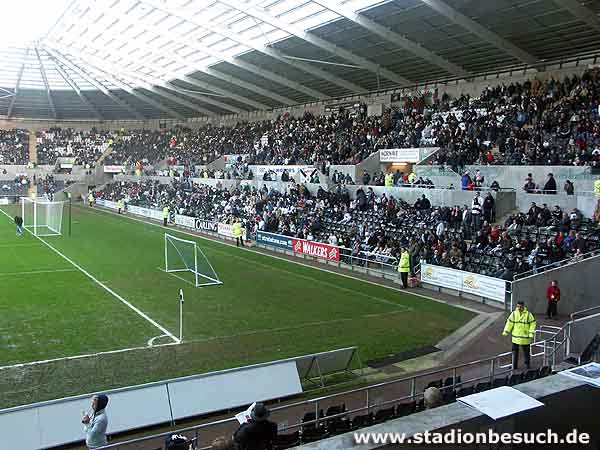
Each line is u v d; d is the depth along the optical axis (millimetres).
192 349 16016
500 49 33250
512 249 23031
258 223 37312
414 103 41844
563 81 33969
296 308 20875
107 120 82062
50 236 39406
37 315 19203
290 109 58688
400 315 20062
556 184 27328
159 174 67250
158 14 37000
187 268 28281
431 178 32844
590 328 14664
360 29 33312
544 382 4879
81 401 10820
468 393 9852
